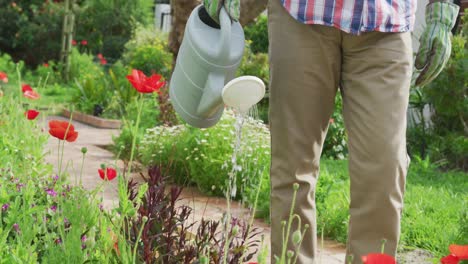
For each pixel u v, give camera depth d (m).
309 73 2.42
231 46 2.50
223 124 6.02
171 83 2.65
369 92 2.38
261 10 5.95
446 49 2.53
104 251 2.26
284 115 2.48
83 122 11.40
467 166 8.38
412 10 2.44
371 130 2.36
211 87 2.46
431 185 6.47
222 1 2.47
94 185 5.41
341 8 2.36
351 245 2.47
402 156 2.38
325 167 7.09
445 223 4.66
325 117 2.51
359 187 2.41
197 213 4.80
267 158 5.54
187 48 2.52
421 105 8.96
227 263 2.38
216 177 5.64
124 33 20.36
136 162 7.00
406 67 2.39
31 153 4.06
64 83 16.69
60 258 2.21
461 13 9.38
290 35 2.43
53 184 3.39
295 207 2.53
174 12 7.14
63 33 17.27
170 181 6.09
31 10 20.94
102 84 12.41
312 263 2.57
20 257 2.24
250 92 2.08
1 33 20.38
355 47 2.40
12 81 15.30
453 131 8.94
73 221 2.31
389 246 2.42
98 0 20.34
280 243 2.57
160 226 2.37
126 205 2.20
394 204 2.38
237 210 4.96
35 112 3.77
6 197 2.71
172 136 6.29
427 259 3.69
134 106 9.70
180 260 2.35
